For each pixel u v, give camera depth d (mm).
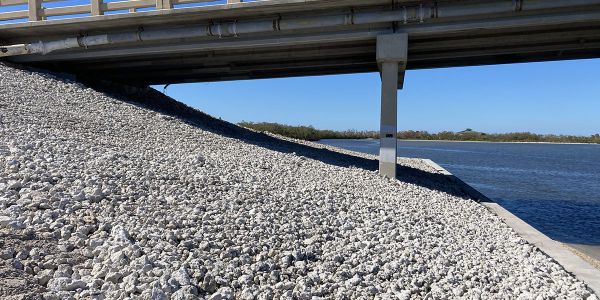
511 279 5418
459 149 55062
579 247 8969
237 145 11664
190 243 4312
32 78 12555
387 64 11211
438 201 9531
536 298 4797
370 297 4254
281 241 4973
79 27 13234
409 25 11195
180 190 5848
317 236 5344
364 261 5016
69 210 4398
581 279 5633
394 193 9281
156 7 12055
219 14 11898
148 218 4660
